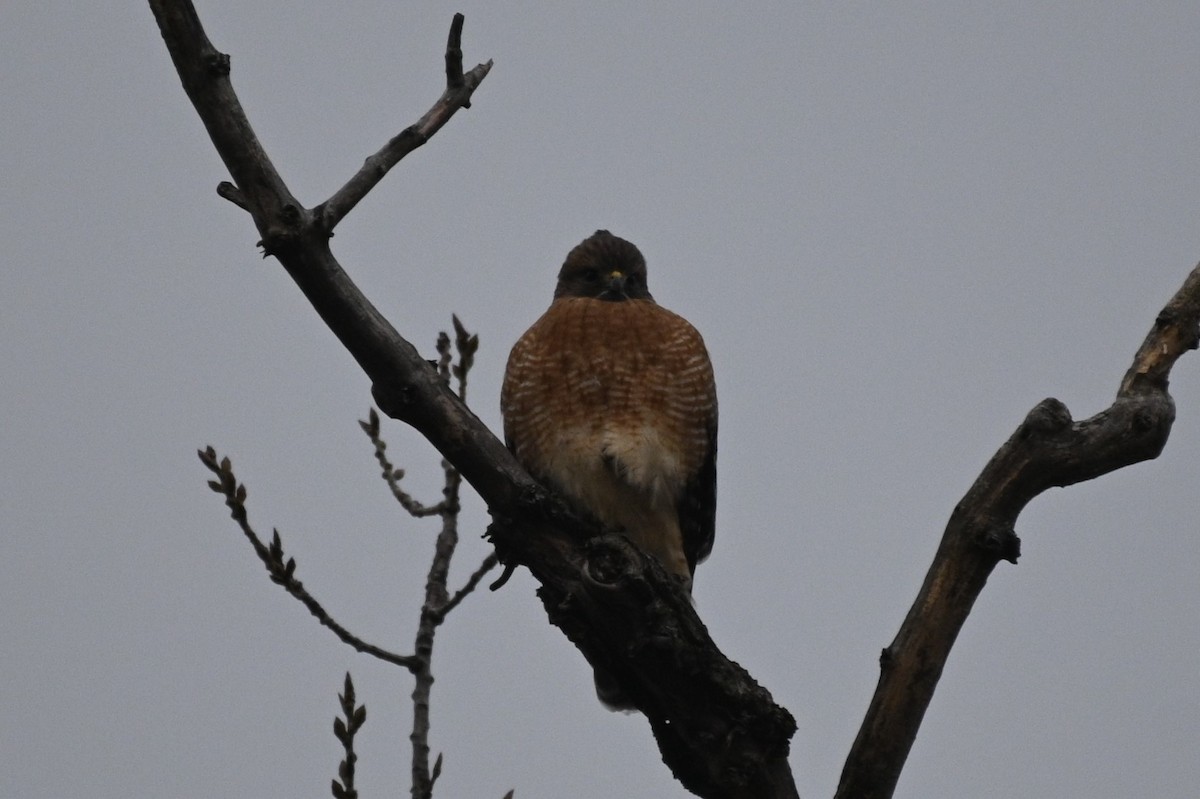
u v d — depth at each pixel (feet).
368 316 38.55
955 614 37.27
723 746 38.96
